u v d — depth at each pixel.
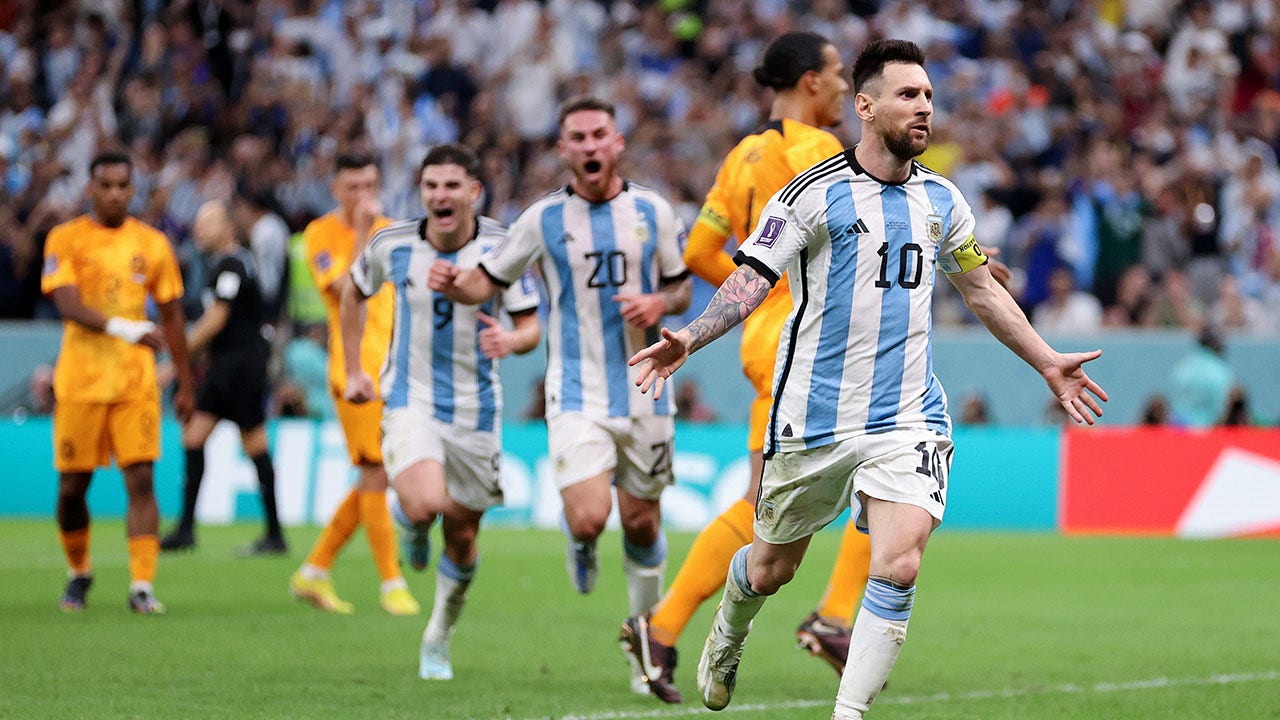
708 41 63.50
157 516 26.91
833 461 15.10
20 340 50.38
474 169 21.11
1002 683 20.94
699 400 48.25
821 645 19.97
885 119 14.80
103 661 21.45
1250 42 67.44
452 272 19.61
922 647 24.38
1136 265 54.19
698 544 19.02
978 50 64.38
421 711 18.08
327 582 27.66
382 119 57.66
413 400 20.89
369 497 27.36
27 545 38.03
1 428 45.91
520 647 23.62
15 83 63.84
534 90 60.75
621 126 58.81
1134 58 65.00
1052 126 60.34
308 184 56.41
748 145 19.86
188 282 50.62
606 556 37.50
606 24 64.69
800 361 15.27
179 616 26.28
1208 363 48.00
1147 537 43.53
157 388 27.02
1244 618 27.91
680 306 20.56
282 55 62.09
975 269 15.62
